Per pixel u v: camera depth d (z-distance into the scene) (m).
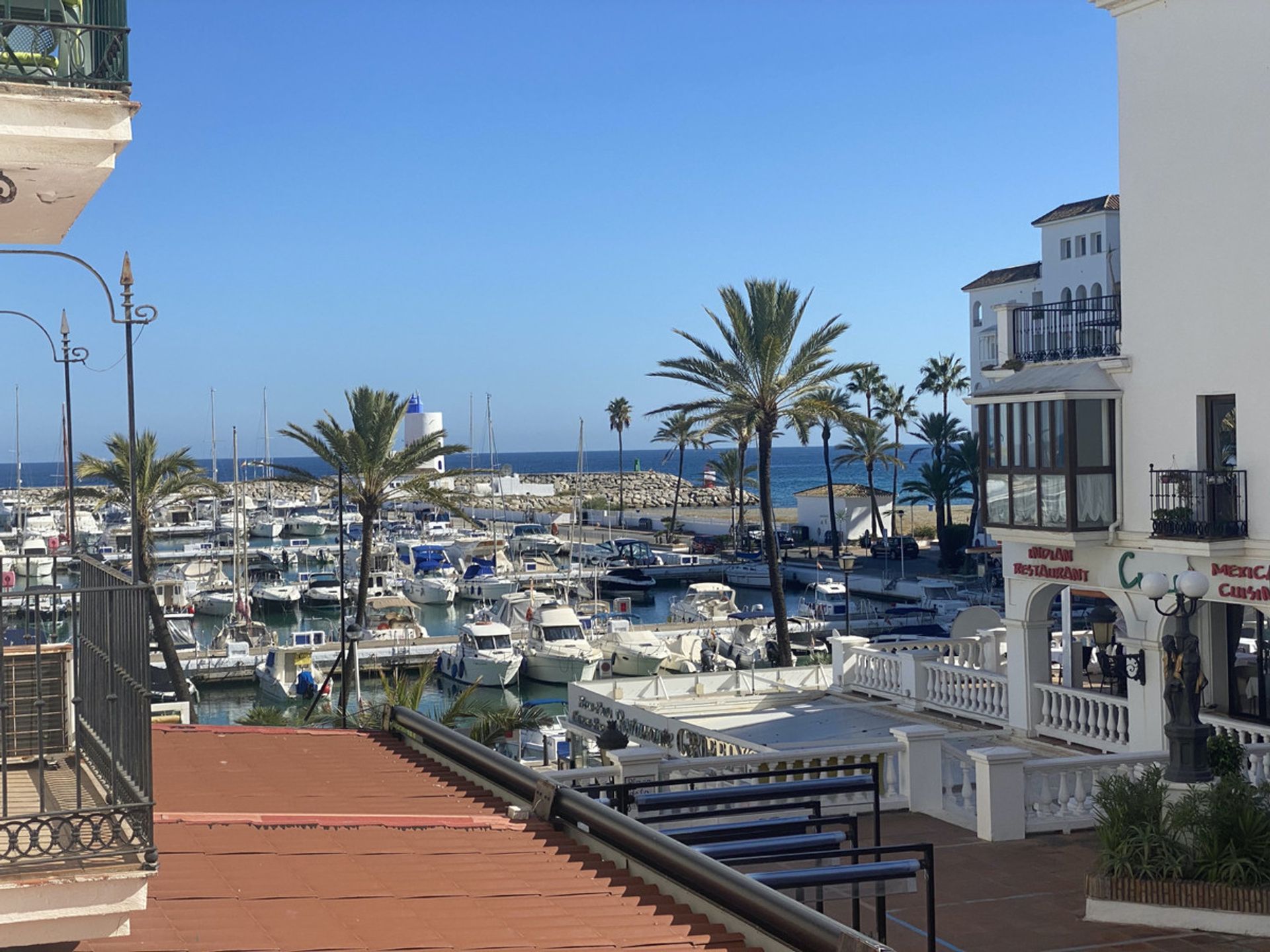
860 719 25.48
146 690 5.89
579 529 108.94
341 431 51.16
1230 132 19.61
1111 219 60.69
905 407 98.00
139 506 51.81
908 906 13.27
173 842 8.48
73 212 6.85
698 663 61.41
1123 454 21.67
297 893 7.64
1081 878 14.09
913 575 78.50
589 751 29.34
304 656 57.31
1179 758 15.07
